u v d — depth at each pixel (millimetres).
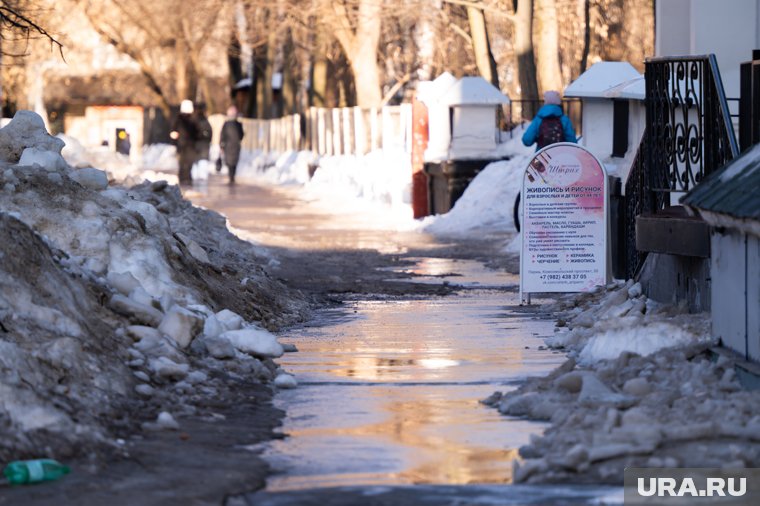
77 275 21562
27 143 29344
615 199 35594
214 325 23641
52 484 14758
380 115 91438
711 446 15844
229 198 93125
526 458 16547
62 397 17203
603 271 32875
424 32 124312
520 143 65750
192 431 17812
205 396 19859
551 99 46500
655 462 15422
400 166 78500
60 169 28203
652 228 25281
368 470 16094
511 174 62406
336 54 138125
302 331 28688
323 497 14750
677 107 27766
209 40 184000
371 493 14914
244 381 21344
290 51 148875
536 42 108875
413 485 15305
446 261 47125
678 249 24453
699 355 21578
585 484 15133
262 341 24000
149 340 20859
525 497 14594
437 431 18266
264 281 33375
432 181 67438
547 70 95938
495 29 130750
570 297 33031
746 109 25344
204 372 21062
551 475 15359
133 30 181625
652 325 22719
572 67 123750
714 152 26188
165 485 14992
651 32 126875
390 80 138875
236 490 14984
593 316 27781
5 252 19469
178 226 38781
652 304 27141
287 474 15898
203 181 128625
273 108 173125
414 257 48562
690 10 41906
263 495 14852
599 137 48312
